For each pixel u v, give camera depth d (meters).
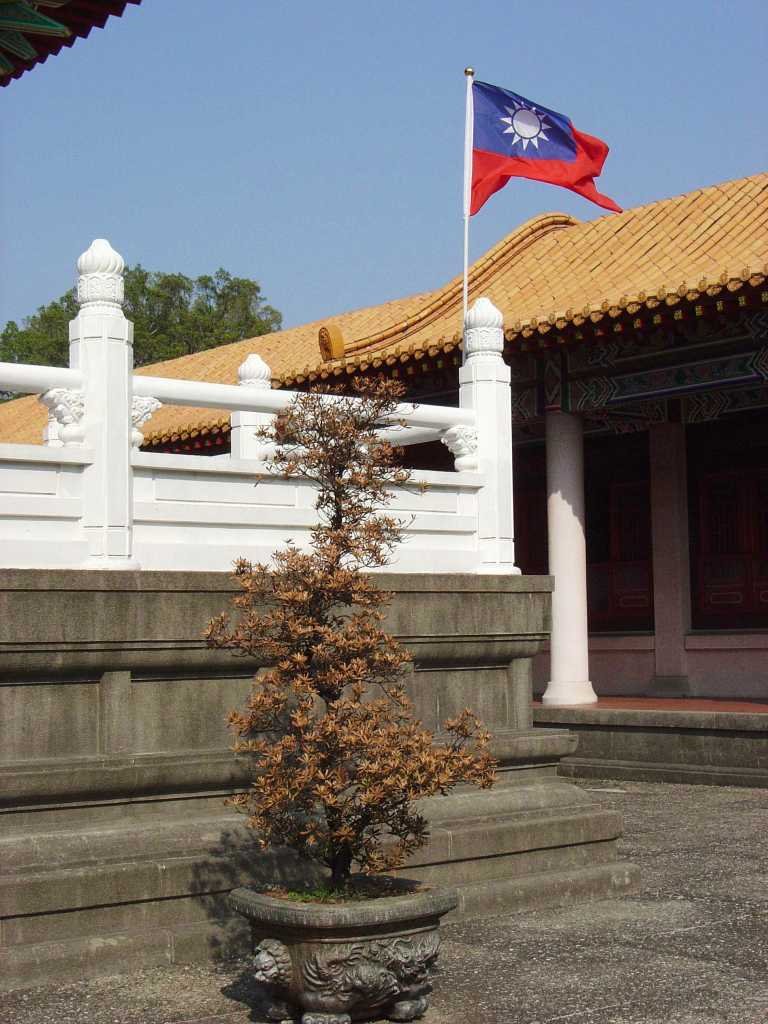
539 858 8.59
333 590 6.46
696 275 15.74
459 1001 6.41
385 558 7.37
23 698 7.16
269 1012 6.09
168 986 6.61
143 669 7.51
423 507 9.17
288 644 6.48
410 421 9.19
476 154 13.94
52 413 7.66
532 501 21.28
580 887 8.55
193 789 7.59
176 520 7.97
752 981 6.68
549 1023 6.05
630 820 12.16
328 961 5.89
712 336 15.95
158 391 7.95
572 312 15.62
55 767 7.11
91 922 6.84
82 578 7.21
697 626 19.14
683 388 16.31
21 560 7.28
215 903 7.23
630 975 6.80
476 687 9.10
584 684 17.30
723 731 14.73
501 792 8.80
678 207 18.19
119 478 7.61
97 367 7.64
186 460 7.99
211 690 7.79
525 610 9.17
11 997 6.40
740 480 18.78
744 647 18.53
